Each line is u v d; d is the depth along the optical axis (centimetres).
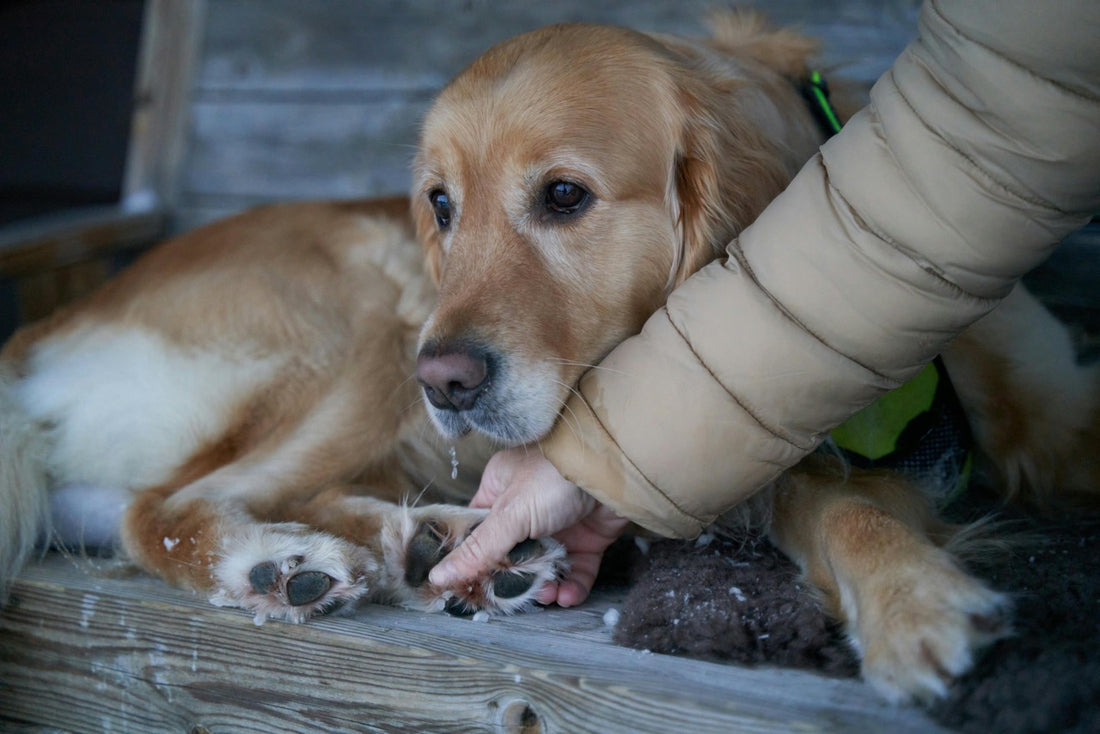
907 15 122
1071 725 60
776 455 71
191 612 79
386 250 104
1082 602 70
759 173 86
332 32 149
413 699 73
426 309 101
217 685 79
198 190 154
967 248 66
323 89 148
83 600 83
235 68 153
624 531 89
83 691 84
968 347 88
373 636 75
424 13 144
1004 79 63
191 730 80
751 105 89
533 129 82
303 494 96
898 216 67
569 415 77
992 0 63
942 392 86
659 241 85
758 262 71
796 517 80
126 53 222
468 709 72
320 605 78
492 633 75
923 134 66
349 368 99
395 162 144
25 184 213
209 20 156
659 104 85
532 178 83
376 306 102
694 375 71
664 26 132
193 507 89
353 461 98
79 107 221
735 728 64
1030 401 89
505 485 83
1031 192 64
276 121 150
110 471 98
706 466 71
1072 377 89
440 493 103
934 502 84
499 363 79
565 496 77
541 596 79
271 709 77
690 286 74
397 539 83
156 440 98
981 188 65
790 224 70
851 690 66
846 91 101
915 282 67
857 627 70
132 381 99
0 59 229
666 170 85
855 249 68
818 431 71
